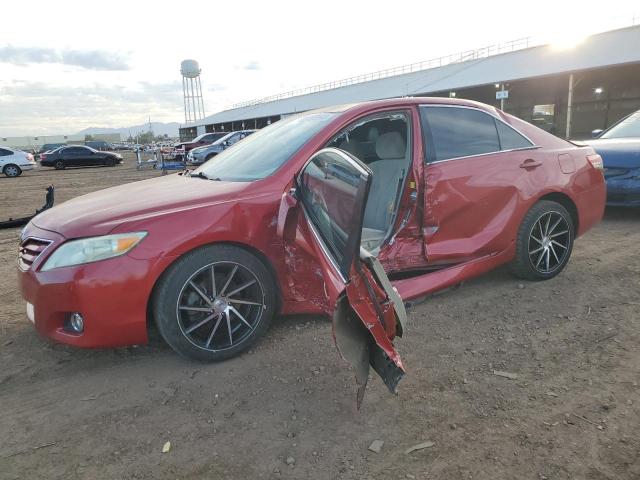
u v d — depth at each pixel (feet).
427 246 11.69
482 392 8.77
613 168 20.47
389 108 11.78
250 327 10.30
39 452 7.70
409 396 8.75
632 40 82.74
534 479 6.70
